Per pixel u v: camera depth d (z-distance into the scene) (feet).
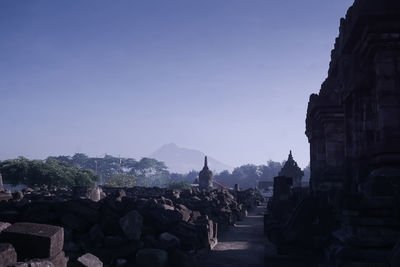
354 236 24.63
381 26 28.76
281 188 61.57
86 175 165.27
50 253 16.07
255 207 142.31
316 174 54.24
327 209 34.19
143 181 566.77
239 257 38.09
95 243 31.60
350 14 32.63
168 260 31.78
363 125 31.35
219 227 61.11
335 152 49.06
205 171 226.58
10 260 14.28
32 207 34.71
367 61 31.35
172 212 37.04
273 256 33.63
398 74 28.84
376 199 24.53
